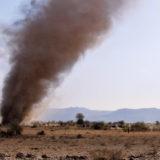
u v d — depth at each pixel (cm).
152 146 3141
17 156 1986
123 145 3300
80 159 1966
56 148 2919
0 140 3719
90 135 4597
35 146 3114
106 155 1944
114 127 6675
